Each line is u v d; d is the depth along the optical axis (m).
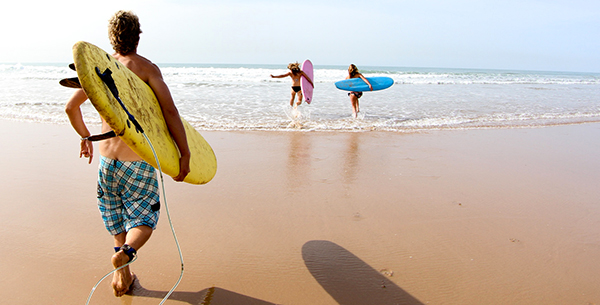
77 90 2.07
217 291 2.32
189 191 3.94
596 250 2.98
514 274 2.60
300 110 9.91
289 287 2.39
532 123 8.77
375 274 2.56
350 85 9.36
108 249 2.77
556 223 3.45
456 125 8.30
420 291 2.39
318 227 3.23
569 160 5.66
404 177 4.64
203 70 27.98
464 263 2.72
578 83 29.33
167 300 2.22
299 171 4.75
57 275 2.43
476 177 4.72
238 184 4.21
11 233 2.95
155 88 2.05
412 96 14.42
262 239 2.99
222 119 8.09
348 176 4.61
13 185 3.98
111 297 2.23
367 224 3.32
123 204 2.15
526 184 4.50
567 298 2.36
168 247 2.80
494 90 18.55
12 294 2.22
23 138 5.93
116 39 2.02
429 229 3.25
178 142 2.10
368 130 7.50
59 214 3.33
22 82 14.86
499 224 3.39
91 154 2.30
